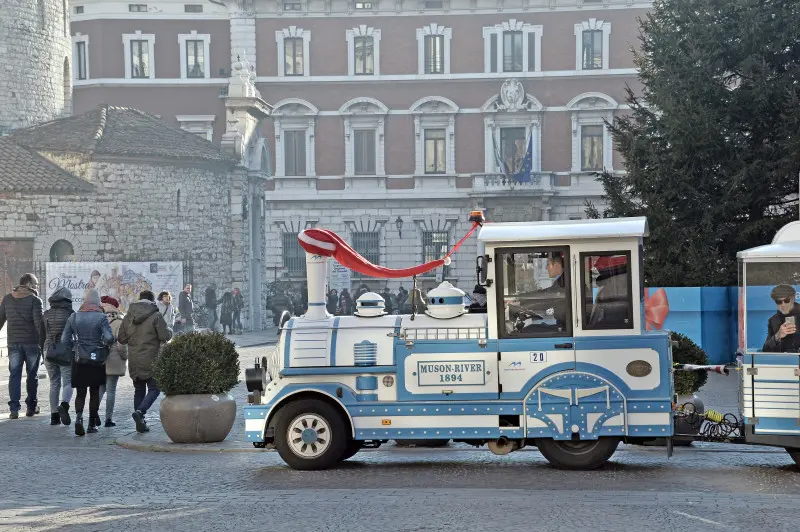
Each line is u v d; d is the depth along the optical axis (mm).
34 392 18875
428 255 64000
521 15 63500
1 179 39969
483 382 12102
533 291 12094
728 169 27938
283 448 12414
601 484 11273
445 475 11969
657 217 28047
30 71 47781
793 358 11789
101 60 64375
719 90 28375
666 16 29328
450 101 63469
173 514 9867
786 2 27984
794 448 12078
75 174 41875
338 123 64188
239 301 47062
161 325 16594
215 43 64625
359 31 64062
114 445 15305
